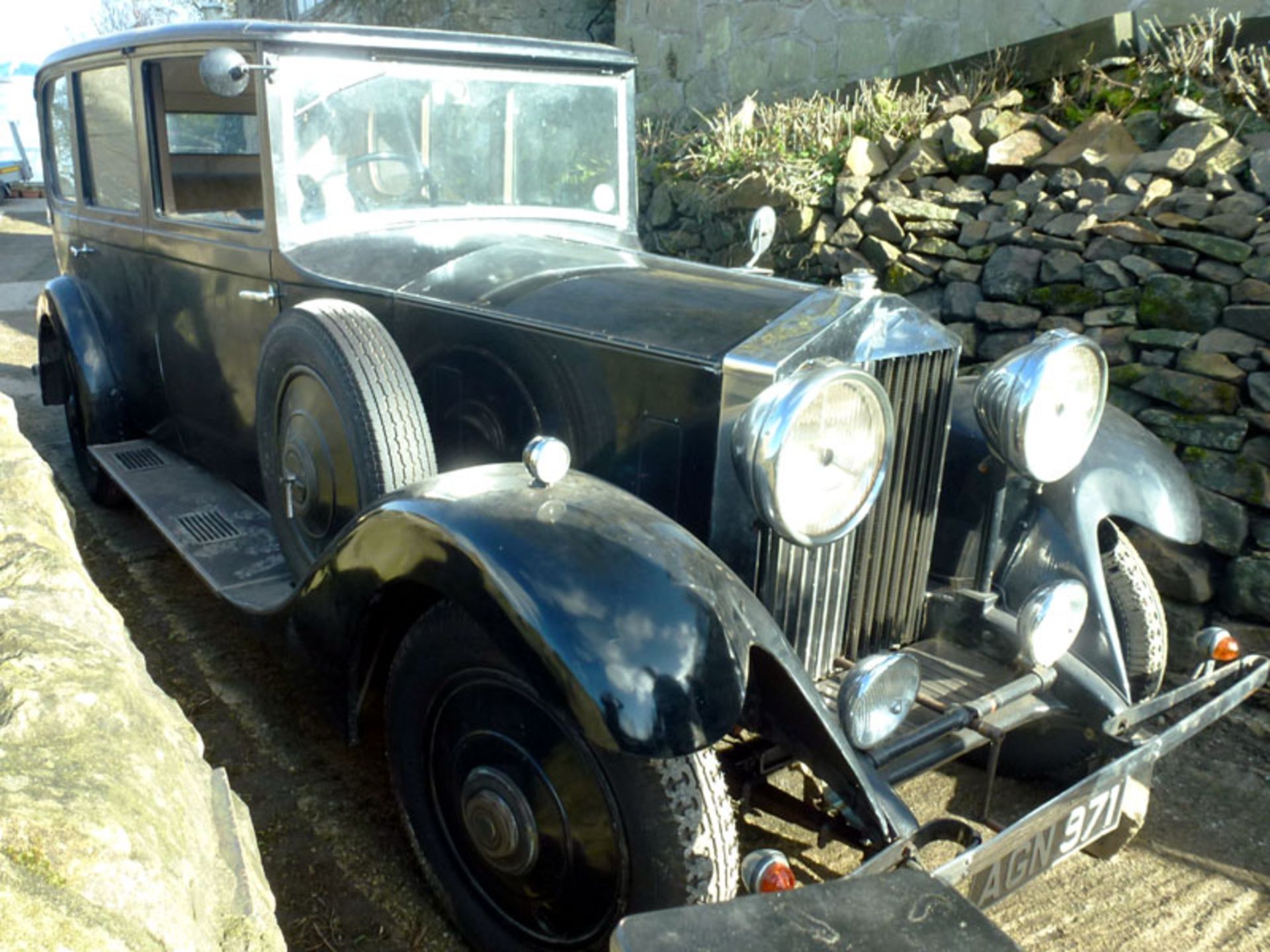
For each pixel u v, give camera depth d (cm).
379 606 208
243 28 279
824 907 141
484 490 191
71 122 397
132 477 359
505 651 171
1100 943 223
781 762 212
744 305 224
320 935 215
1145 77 435
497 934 203
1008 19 519
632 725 158
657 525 182
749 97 603
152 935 99
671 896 171
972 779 282
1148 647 263
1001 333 400
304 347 247
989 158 430
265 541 305
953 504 251
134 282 379
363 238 295
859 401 193
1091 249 376
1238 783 282
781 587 210
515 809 189
